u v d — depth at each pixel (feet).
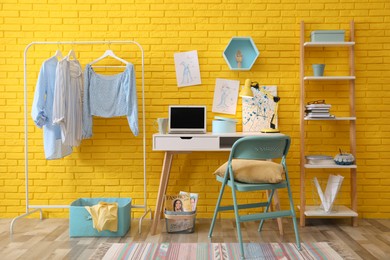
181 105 13.14
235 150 10.25
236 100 13.84
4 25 13.79
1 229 12.52
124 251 10.43
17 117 13.87
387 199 13.83
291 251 10.42
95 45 13.85
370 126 13.83
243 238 11.59
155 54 13.87
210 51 13.87
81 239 11.49
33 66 13.82
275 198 11.98
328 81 13.87
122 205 12.99
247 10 13.84
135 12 13.83
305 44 13.06
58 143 12.69
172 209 12.34
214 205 13.88
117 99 12.84
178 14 13.83
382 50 13.79
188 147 11.84
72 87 12.56
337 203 13.84
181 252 10.36
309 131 13.89
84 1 13.82
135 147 13.92
